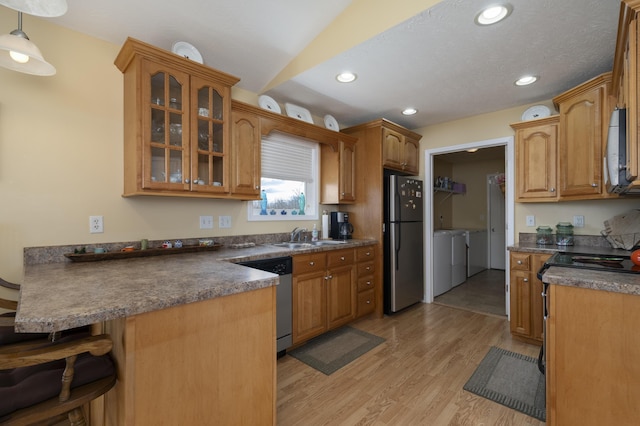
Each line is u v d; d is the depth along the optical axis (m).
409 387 1.96
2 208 1.69
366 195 3.48
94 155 1.98
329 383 2.02
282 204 3.23
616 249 2.46
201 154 2.15
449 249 4.45
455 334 2.84
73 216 1.90
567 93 2.46
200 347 1.14
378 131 3.38
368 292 3.25
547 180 2.75
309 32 2.26
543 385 1.98
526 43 2.00
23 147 1.75
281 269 2.36
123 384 0.99
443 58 2.20
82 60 1.95
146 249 2.07
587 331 1.28
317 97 2.93
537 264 2.54
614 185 1.50
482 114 3.41
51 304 0.95
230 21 2.08
